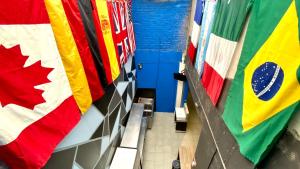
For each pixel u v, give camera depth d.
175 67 4.28
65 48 1.18
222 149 1.42
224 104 1.49
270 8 0.93
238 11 1.34
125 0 3.04
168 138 3.95
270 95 0.86
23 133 0.87
